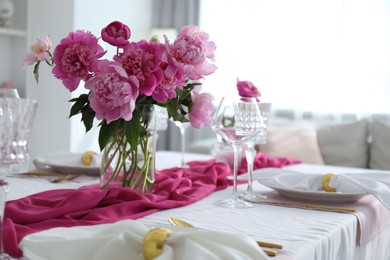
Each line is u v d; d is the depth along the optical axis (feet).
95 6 14.32
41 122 14.24
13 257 2.95
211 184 5.31
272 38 15.71
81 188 4.68
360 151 13.12
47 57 4.23
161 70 3.96
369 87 14.46
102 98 3.78
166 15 17.07
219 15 16.47
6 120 3.01
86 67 3.95
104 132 4.15
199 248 2.36
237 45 16.22
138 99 4.18
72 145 13.89
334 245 3.72
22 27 13.85
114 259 2.48
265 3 15.78
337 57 14.80
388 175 5.15
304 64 15.28
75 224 3.55
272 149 12.82
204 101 4.48
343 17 14.67
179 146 17.13
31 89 14.07
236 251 2.44
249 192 4.88
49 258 2.53
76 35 3.99
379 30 14.30
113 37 3.95
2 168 3.00
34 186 5.06
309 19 15.17
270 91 15.76
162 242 2.49
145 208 4.09
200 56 4.06
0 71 13.91
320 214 4.25
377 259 5.03
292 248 3.21
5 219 3.28
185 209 4.27
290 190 4.69
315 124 14.49
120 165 4.38
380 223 4.92
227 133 4.44
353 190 4.66
